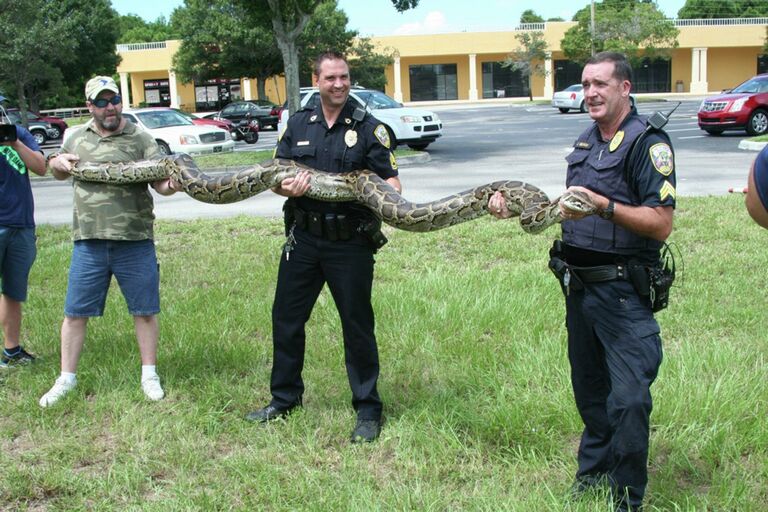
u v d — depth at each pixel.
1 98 6.21
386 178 5.24
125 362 6.30
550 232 10.55
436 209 5.02
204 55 52.97
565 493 4.27
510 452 4.79
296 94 21.70
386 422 5.27
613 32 54.00
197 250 10.30
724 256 8.95
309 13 21.11
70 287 5.74
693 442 4.70
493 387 5.67
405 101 68.50
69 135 5.79
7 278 6.39
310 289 5.30
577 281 4.08
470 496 4.32
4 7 35.94
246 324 7.26
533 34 59.88
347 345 5.24
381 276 8.69
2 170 6.18
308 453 4.87
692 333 6.64
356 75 55.50
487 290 7.63
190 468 4.74
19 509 4.32
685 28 63.28
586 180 4.10
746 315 6.94
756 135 24.23
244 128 31.09
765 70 66.06
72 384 5.80
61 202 16.06
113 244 5.66
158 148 5.96
